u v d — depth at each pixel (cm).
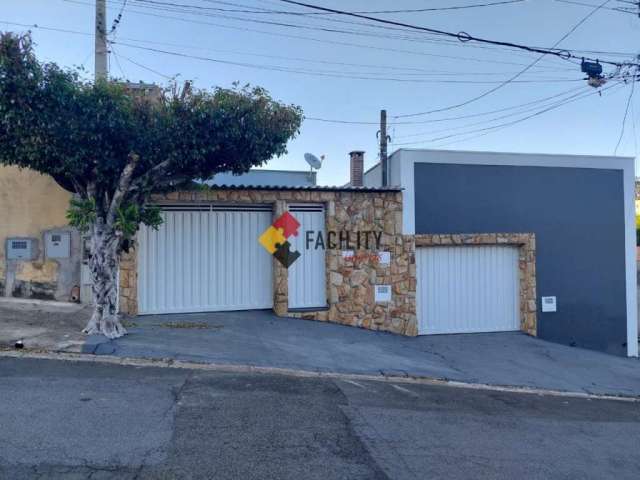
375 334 1183
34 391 608
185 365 782
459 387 873
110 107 790
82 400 591
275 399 657
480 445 576
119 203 854
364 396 718
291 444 519
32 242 1093
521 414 732
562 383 1011
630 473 549
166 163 851
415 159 1283
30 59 741
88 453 464
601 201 1418
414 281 1246
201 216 1137
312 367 860
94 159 813
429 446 554
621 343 1416
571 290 1388
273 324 1102
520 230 1352
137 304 1087
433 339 1253
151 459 461
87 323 938
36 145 770
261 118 873
